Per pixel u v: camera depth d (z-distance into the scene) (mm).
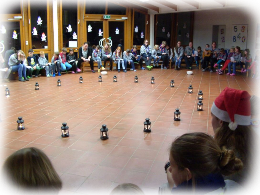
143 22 14188
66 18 12188
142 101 7109
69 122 5520
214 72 12211
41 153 1315
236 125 1595
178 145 1188
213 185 1184
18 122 5066
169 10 13242
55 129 5141
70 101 7172
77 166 3717
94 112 6176
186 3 12383
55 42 12008
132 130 5039
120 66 13352
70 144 4449
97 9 12742
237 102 1588
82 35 12750
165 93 8016
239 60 11312
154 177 3404
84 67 13602
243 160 1570
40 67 10984
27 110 6379
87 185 3256
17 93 8133
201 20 14781
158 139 4609
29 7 10867
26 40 11047
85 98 7473
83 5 12375
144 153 4082
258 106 1870
